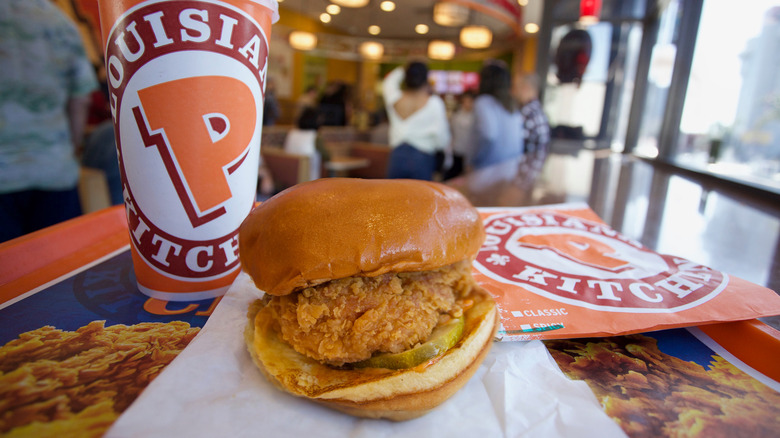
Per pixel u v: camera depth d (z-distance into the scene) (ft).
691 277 1.01
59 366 0.71
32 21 2.27
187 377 0.67
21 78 2.26
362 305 0.75
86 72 2.66
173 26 0.75
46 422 0.59
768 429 0.62
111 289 0.97
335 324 0.73
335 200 0.75
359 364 0.74
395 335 0.72
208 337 0.78
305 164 6.10
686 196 2.28
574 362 0.78
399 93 4.95
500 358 0.78
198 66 0.77
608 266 1.10
